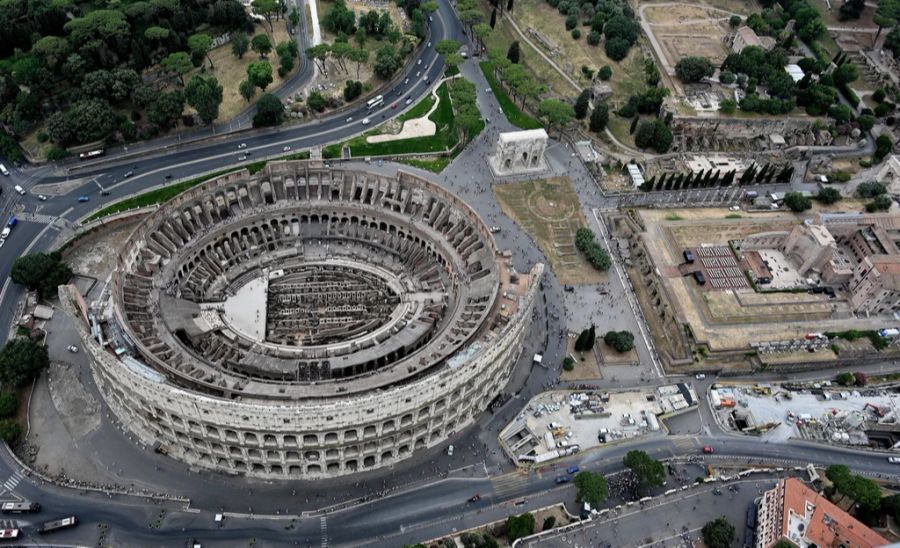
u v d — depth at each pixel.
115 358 129.62
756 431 163.75
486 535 133.50
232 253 181.88
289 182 192.12
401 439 144.50
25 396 153.25
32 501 135.50
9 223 192.38
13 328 167.75
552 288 194.00
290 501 140.00
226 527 134.88
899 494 145.50
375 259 185.88
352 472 146.38
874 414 170.88
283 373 144.88
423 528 137.75
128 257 159.75
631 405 165.25
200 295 169.25
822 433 165.00
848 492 144.38
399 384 138.88
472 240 179.50
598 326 184.50
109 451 145.12
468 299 165.50
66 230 193.75
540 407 161.62
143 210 199.62
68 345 164.50
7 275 179.75
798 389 175.75
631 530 141.25
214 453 140.00
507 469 149.62
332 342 163.25
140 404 135.25
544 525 139.25
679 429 163.12
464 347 147.25
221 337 158.00
